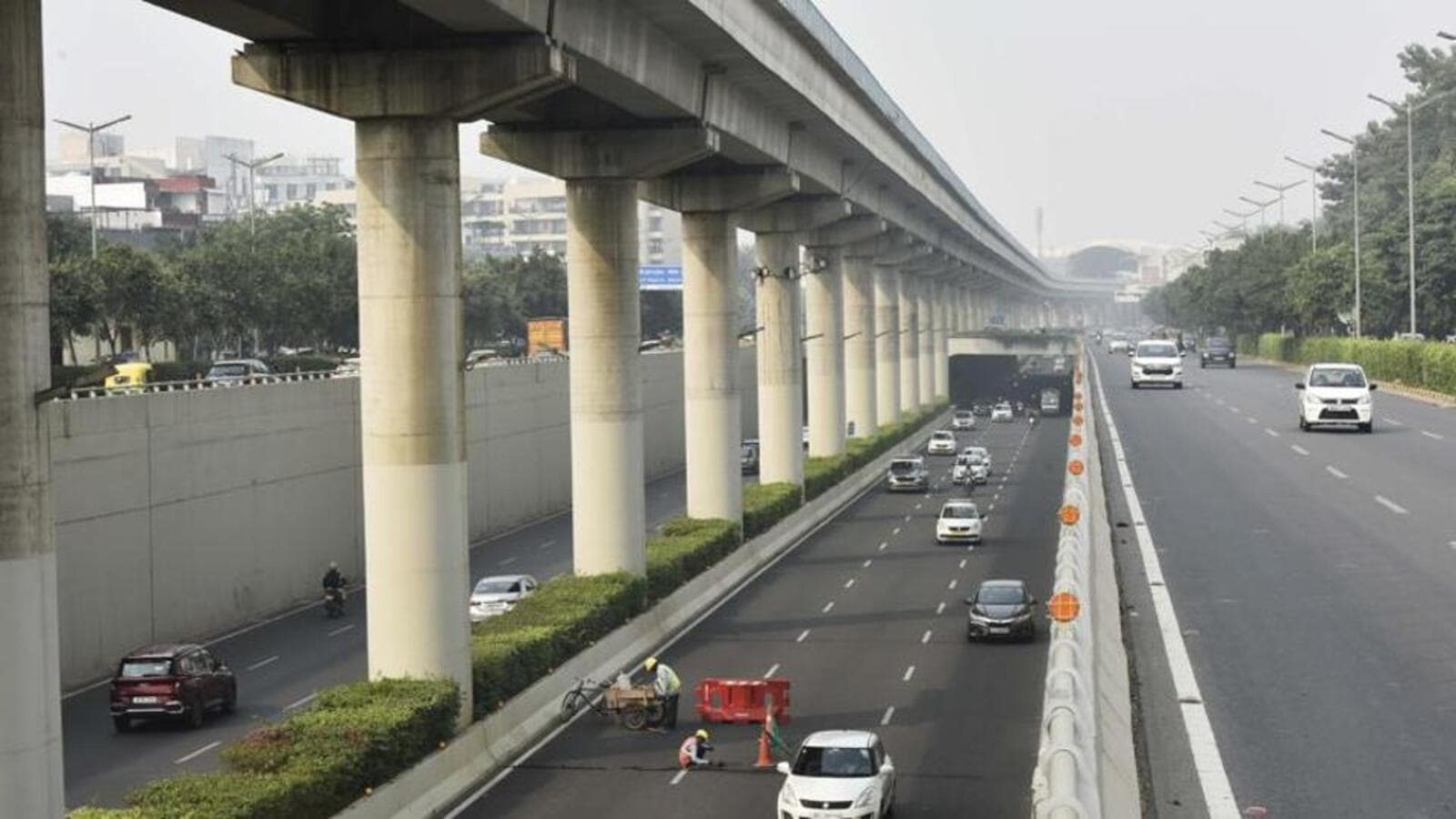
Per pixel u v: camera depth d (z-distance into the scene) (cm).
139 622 5281
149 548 5341
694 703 4203
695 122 5116
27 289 2328
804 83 5797
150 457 5356
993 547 6881
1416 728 2988
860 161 7950
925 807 3105
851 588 5953
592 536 5253
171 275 9456
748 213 7788
